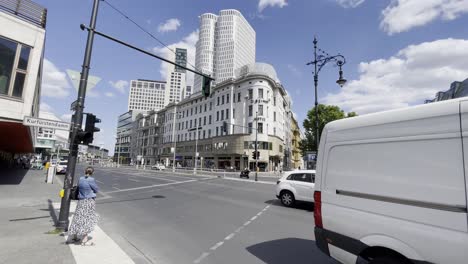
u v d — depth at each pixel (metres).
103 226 7.15
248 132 50.97
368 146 3.34
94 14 7.21
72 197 5.49
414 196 2.75
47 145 48.47
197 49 96.44
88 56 6.95
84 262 4.34
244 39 100.88
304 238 6.11
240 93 54.06
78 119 6.59
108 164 91.38
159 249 5.32
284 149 67.56
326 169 3.86
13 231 6.08
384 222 2.97
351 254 3.30
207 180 25.39
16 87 11.09
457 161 2.50
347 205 3.44
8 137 18.03
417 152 2.83
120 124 132.88
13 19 11.11
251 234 6.45
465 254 2.30
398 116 3.09
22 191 13.29
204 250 5.27
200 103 64.88
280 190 10.95
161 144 79.38
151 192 15.06
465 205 2.37
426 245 2.59
